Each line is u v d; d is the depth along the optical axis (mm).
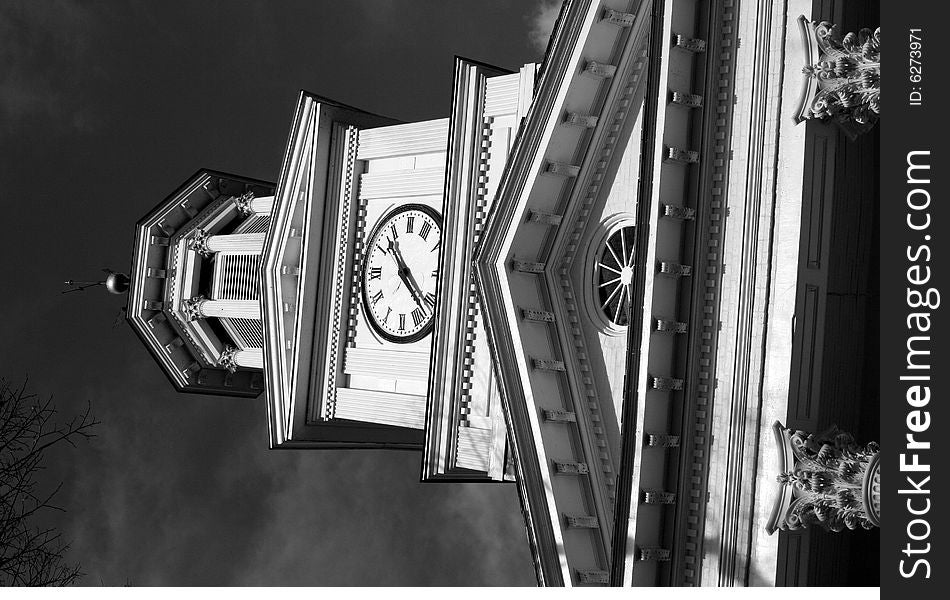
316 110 30484
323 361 30828
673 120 20516
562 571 22516
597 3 22047
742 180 20234
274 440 31141
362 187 30656
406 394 28391
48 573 17062
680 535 20594
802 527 19062
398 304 29234
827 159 19969
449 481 26031
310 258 30562
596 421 23656
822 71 18906
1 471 16375
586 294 24219
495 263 23969
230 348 38719
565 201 24203
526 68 25266
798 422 19656
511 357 23562
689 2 20594
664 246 20562
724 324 20422
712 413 20484
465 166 26188
